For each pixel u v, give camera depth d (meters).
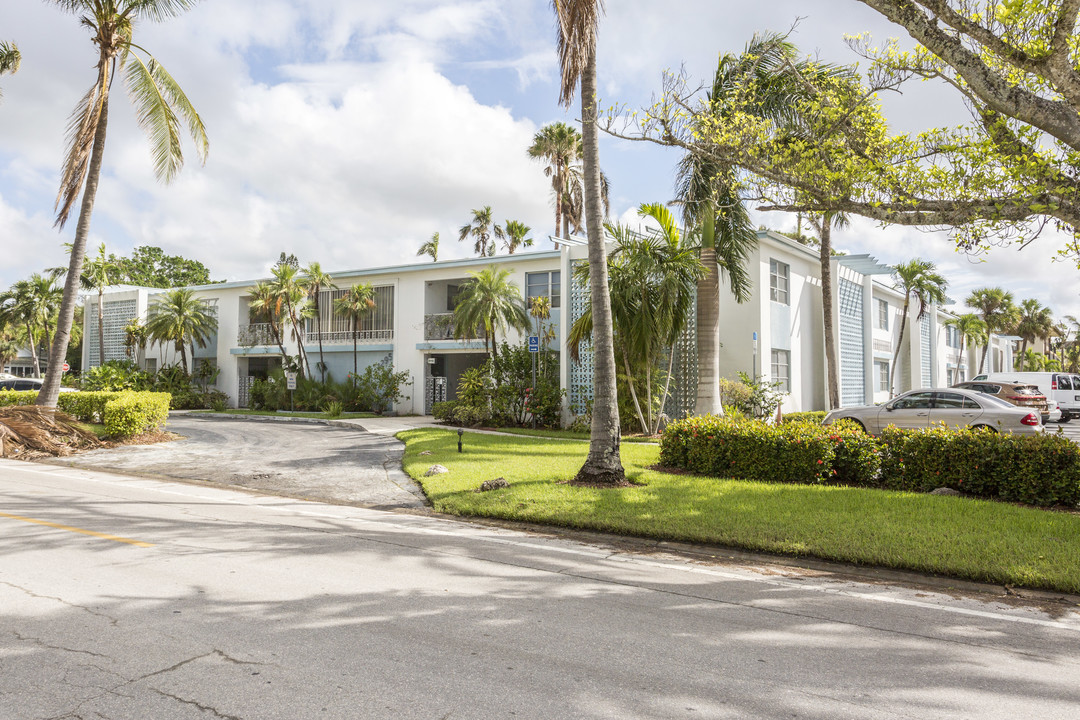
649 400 17.33
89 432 16.03
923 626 4.68
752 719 3.20
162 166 16.86
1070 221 7.07
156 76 16.58
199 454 14.85
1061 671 3.89
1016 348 66.75
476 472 11.07
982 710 3.35
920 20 6.90
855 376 26.50
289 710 3.20
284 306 29.81
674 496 8.78
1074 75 6.60
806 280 23.92
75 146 15.56
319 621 4.48
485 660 3.87
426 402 27.55
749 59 14.69
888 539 6.64
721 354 20.64
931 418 13.98
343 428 21.94
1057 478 8.15
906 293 29.39
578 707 3.29
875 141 8.58
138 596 4.96
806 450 9.73
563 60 9.64
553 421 20.16
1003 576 5.70
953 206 7.66
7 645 3.99
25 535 6.97
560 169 35.50
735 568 6.27
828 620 4.77
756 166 9.06
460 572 5.86
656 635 4.37
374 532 7.50
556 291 24.03
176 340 33.75
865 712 3.30
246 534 7.22
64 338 16.47
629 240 16.78
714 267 16.39
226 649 3.96
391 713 3.19
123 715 3.13
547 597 5.18
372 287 28.53
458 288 29.31
